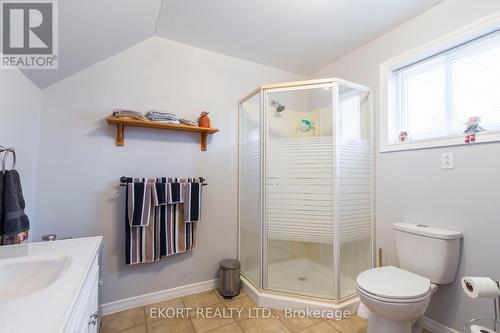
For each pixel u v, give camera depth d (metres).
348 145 2.00
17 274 0.98
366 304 1.36
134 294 1.95
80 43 1.51
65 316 0.62
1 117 1.29
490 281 1.19
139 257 1.86
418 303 1.25
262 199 2.05
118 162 1.93
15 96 1.41
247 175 2.32
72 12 1.23
